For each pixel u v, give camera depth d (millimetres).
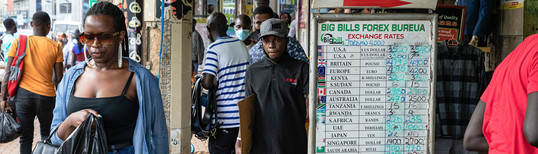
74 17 23344
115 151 2662
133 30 4484
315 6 2852
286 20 9688
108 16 2602
